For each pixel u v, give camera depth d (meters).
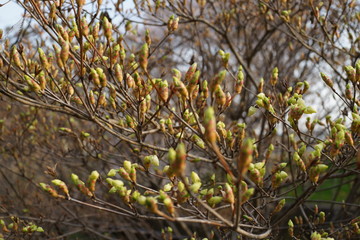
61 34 2.08
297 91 2.29
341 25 4.09
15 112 4.64
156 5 3.38
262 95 2.06
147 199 1.38
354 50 3.67
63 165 4.74
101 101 2.30
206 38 4.96
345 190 5.73
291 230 2.26
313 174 1.76
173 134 2.49
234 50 4.21
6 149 4.21
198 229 4.86
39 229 2.53
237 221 1.44
